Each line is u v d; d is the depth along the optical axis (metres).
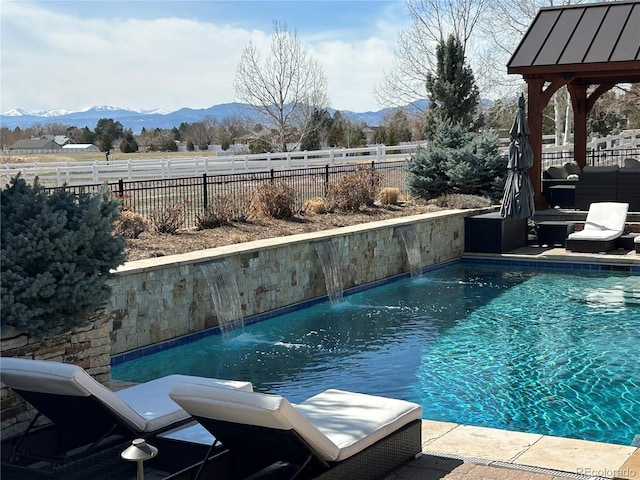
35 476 5.21
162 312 10.68
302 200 18.55
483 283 15.30
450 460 5.57
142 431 5.60
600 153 31.94
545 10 21.08
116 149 61.78
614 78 22.23
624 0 20.64
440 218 17.25
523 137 17.52
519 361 9.60
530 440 6.01
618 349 10.04
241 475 5.30
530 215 17.78
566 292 14.04
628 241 17.31
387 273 15.71
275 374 9.34
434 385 8.71
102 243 6.87
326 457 4.82
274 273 12.71
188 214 16.66
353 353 10.22
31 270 6.48
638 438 6.07
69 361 6.75
